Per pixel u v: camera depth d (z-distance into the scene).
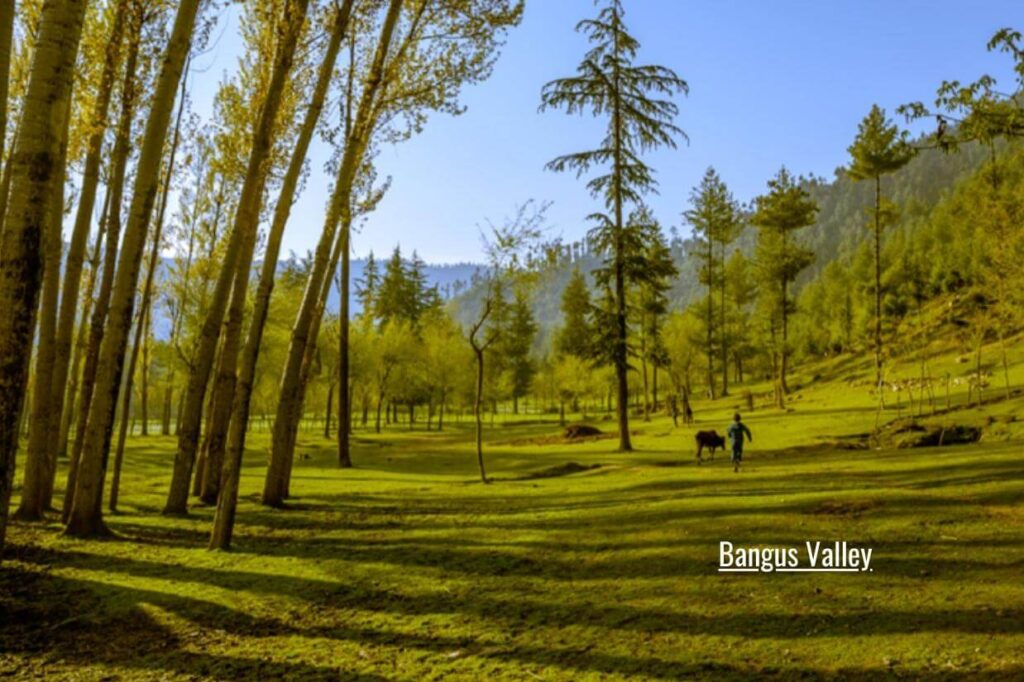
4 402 6.37
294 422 17.22
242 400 11.09
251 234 16.00
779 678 5.30
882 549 8.67
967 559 7.97
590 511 12.77
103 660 6.39
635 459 24.55
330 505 16.09
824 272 103.19
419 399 62.75
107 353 11.73
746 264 74.88
